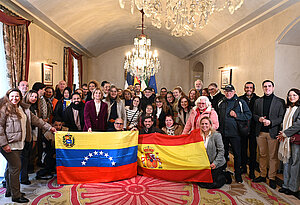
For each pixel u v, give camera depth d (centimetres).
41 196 312
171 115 453
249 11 479
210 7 322
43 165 441
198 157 352
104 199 303
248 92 416
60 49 713
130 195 314
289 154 321
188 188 343
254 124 392
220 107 393
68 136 355
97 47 965
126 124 454
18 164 298
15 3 412
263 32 512
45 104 427
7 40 413
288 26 431
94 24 696
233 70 660
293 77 482
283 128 336
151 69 694
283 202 304
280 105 353
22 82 379
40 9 459
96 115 394
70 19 581
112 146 361
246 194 327
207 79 891
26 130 325
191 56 1059
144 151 382
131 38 1014
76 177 354
